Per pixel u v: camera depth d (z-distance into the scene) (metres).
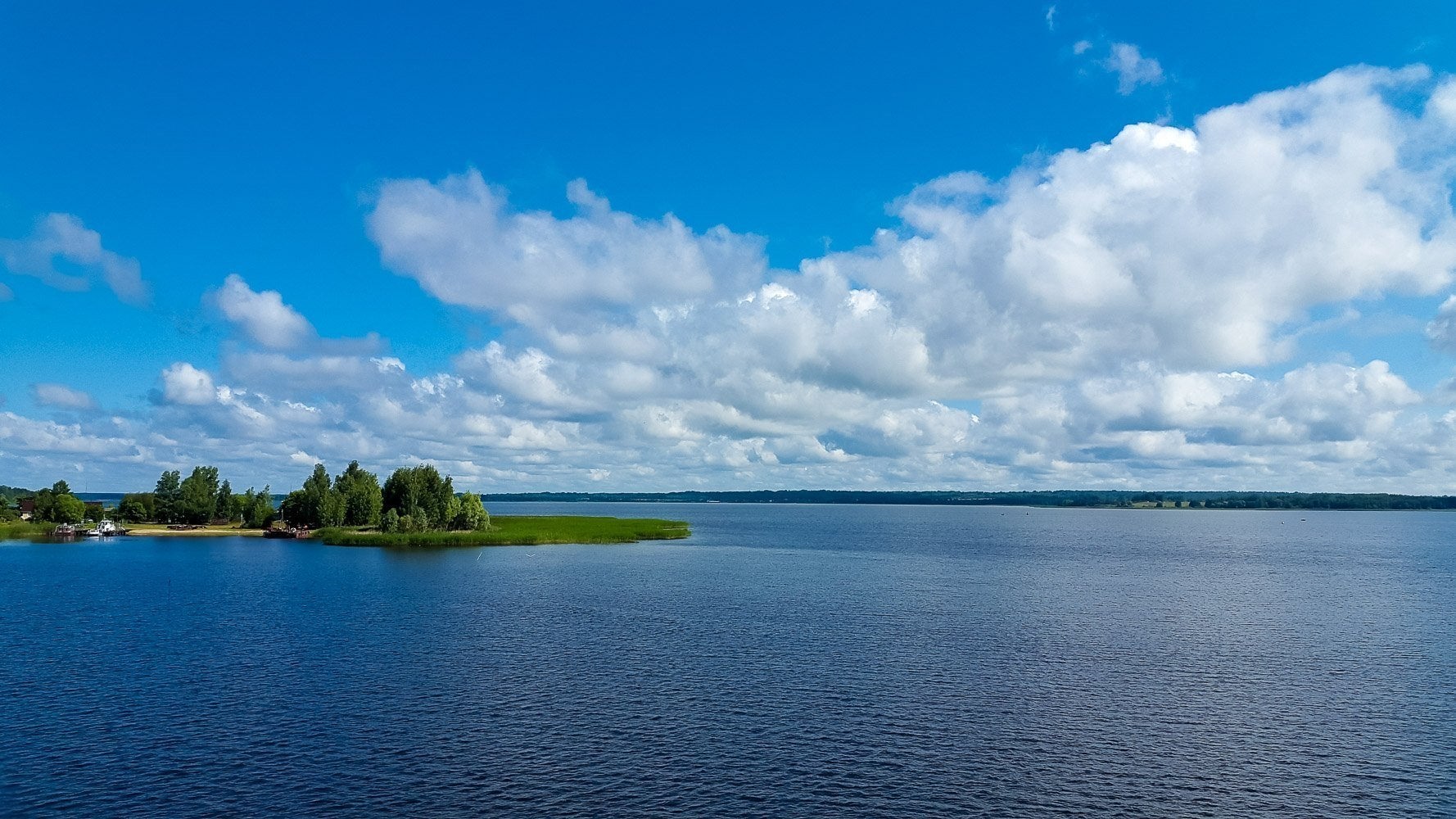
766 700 67.19
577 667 78.31
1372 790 50.19
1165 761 54.53
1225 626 103.12
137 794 48.97
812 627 99.69
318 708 64.75
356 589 135.25
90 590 134.00
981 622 104.31
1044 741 58.03
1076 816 46.47
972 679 74.31
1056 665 79.81
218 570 166.12
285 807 47.19
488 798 48.38
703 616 107.56
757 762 53.72
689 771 52.22
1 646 87.75
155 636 93.69
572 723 61.31
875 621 104.12
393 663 79.62
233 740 57.56
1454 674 77.44
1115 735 59.28
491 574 157.75
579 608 114.69
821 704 66.38
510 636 93.44
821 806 47.47
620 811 46.69
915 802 48.09
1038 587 142.62
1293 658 84.19
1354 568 186.12
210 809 46.91
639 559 192.62
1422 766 53.91
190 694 68.88
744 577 155.38
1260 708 66.12
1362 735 59.62
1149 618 108.38
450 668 77.56
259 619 104.50
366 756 54.75
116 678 74.00
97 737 58.28
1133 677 75.38
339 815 46.16
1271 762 54.53
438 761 53.81
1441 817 46.66
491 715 63.12
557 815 46.16
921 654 84.56
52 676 74.62
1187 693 70.25
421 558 193.12
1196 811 47.22
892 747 56.69
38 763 53.53
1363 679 75.44
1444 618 111.44
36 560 190.50
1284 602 126.69
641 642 89.81
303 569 167.25
